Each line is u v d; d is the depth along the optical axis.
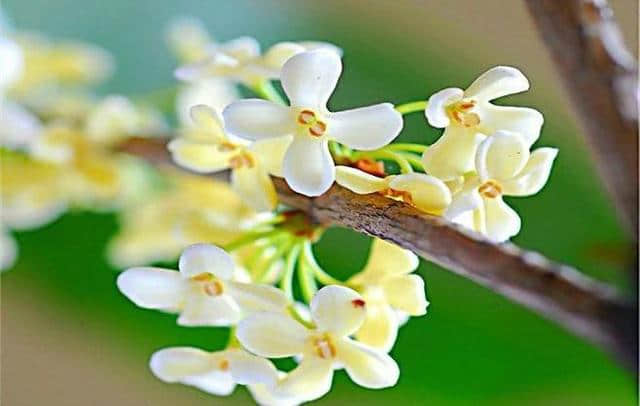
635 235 0.10
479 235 0.08
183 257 0.09
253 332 0.09
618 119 0.10
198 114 0.09
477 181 0.08
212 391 0.10
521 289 0.09
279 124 0.08
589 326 0.09
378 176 0.09
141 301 0.09
